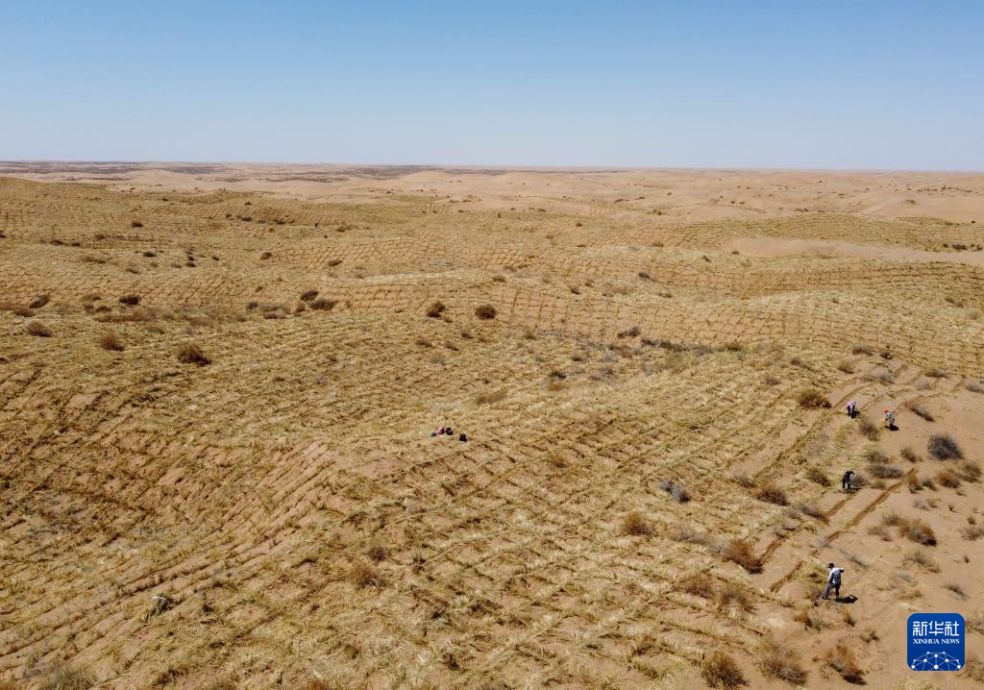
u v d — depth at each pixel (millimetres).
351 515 16375
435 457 19469
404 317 38188
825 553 16047
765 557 15859
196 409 22953
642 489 19250
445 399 26750
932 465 21609
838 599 13969
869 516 18250
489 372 30438
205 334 31531
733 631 12742
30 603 14258
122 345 28078
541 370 31312
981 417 24641
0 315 31312
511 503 17844
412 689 11000
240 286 45344
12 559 15961
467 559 15117
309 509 16984
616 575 14781
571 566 15148
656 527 17141
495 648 12180
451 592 13852
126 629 12828
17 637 12922
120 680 11352
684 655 12000
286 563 14773
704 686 11164
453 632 12609
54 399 22250
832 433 23719
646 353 35719
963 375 31359
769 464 21531
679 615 13352
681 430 23484
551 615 13234
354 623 12727
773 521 17672
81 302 39500
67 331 29344
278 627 12719
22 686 11430
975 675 11445
